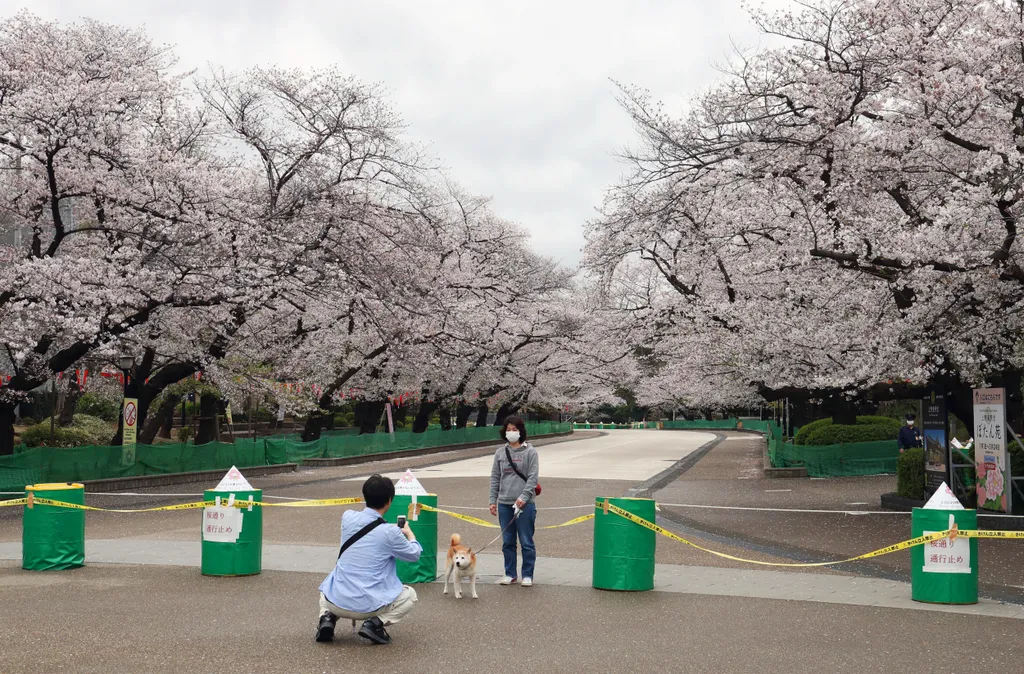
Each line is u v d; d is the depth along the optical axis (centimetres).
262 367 3469
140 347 2491
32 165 2083
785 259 1964
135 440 2336
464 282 3847
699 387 3522
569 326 4956
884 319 1786
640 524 932
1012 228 1402
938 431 1662
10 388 2073
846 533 1418
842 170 1692
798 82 1686
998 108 1576
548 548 1268
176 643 688
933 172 1591
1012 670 636
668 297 3191
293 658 649
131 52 2309
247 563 998
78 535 1053
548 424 6719
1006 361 1689
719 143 1838
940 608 852
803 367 2080
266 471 2877
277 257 2381
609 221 2231
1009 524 1434
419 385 4303
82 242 2292
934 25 1569
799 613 826
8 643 683
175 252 2088
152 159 2141
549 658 659
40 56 2030
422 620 786
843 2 1644
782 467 2711
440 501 1941
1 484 1866
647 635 735
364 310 2711
